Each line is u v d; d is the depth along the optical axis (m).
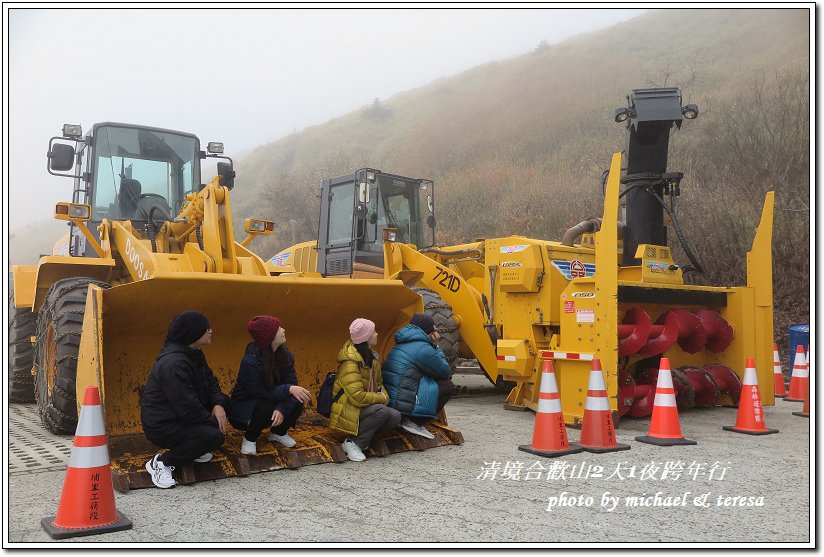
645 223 7.10
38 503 3.66
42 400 5.69
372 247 8.55
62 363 5.22
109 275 6.42
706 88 17.59
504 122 24.77
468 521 3.33
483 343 7.43
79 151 7.09
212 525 3.27
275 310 5.04
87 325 4.29
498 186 18.88
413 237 9.04
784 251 10.33
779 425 6.20
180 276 4.36
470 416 6.73
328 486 3.98
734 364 7.28
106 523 3.22
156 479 3.90
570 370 6.12
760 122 12.37
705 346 7.34
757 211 10.96
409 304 5.52
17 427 6.07
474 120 26.88
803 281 10.20
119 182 6.84
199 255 5.48
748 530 3.21
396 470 4.38
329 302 5.18
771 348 7.30
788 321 10.04
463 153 23.41
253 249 24.83
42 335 5.85
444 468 4.44
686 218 11.30
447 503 3.64
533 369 6.91
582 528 3.23
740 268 10.62
